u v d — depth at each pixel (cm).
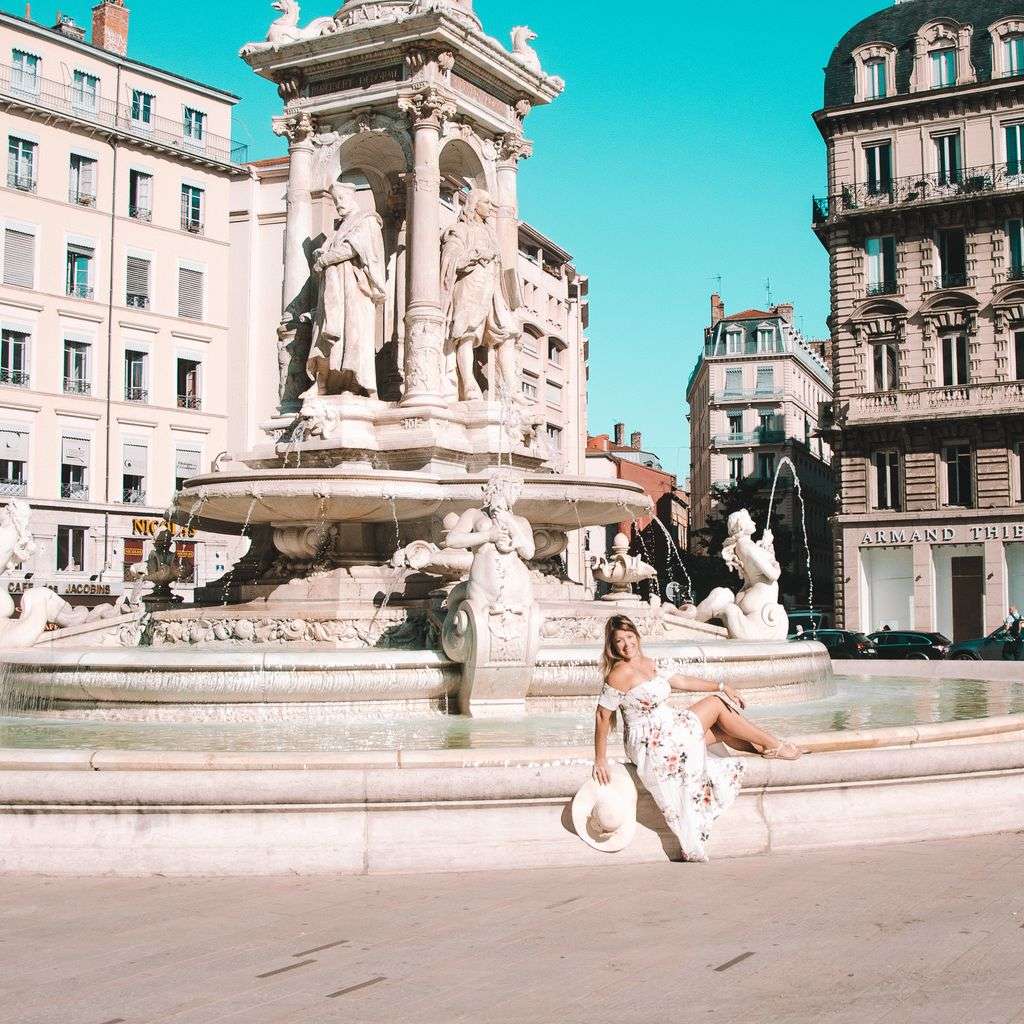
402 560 1208
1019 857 689
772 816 707
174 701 1039
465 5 1659
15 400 4756
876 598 4591
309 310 1642
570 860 671
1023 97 4422
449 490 1348
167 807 660
